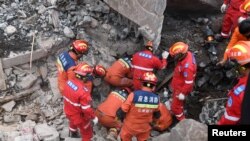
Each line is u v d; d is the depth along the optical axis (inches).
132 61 281.4
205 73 309.9
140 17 273.3
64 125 271.3
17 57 275.3
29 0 309.0
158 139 243.9
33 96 279.4
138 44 303.6
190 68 257.8
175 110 280.7
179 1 313.6
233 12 292.0
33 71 282.7
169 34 324.5
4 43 282.8
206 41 315.9
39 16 301.1
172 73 305.9
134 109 240.1
